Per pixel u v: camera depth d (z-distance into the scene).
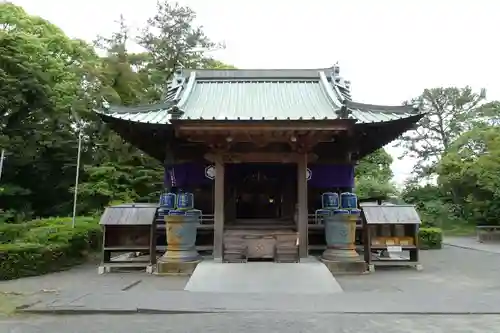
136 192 23.16
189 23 29.48
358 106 13.37
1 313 7.02
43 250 11.62
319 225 13.73
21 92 19.80
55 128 23.55
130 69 26.03
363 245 12.95
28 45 20.16
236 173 15.06
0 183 21.81
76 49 25.23
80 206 21.91
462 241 25.03
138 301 7.69
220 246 11.26
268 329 6.01
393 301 7.75
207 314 6.93
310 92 14.76
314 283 9.16
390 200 25.20
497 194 27.70
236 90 15.09
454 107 44.50
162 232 13.55
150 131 13.41
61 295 8.33
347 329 6.00
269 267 10.12
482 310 7.05
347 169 14.44
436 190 39.66
